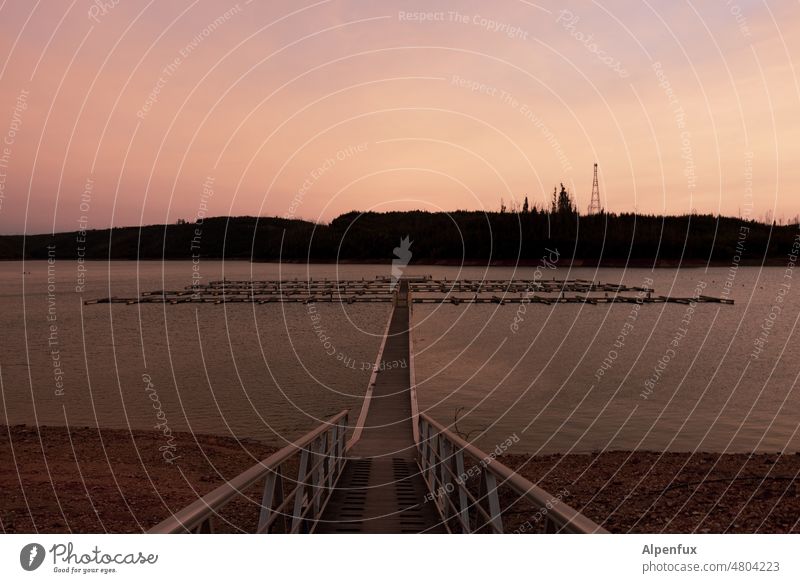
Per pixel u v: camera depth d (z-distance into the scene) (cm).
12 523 842
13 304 7806
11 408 2398
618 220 14188
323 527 730
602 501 977
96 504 942
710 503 928
